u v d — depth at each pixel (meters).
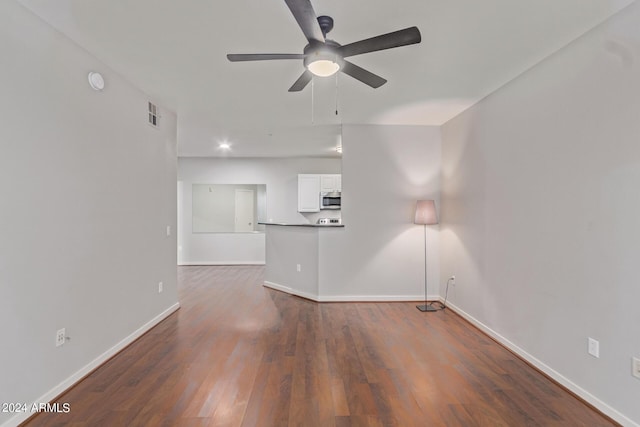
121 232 3.08
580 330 2.31
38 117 2.15
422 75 3.00
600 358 2.15
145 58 2.70
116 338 3.00
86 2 1.97
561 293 2.48
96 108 2.72
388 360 2.88
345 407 2.19
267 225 5.70
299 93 3.46
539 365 2.70
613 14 2.06
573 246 2.38
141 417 2.08
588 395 2.23
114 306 2.97
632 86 1.96
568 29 2.24
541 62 2.71
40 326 2.17
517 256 2.99
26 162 2.06
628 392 1.97
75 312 2.48
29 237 2.09
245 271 7.07
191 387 2.43
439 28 2.24
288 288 5.26
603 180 2.14
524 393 2.38
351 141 4.72
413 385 2.47
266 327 3.69
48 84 2.23
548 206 2.62
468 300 3.89
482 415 2.12
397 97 3.57
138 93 3.36
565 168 2.45
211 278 6.35
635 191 1.94
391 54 2.61
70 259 2.44
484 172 3.54
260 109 4.02
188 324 3.77
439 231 4.76
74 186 2.48
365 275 4.76
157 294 3.79
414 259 4.76
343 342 3.27
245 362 2.83
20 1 1.97
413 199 4.74
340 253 4.76
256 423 2.03
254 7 2.01
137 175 3.36
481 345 3.22
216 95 3.54
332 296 4.75
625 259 2.00
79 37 2.38
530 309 2.82
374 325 3.77
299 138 5.68
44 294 2.20
